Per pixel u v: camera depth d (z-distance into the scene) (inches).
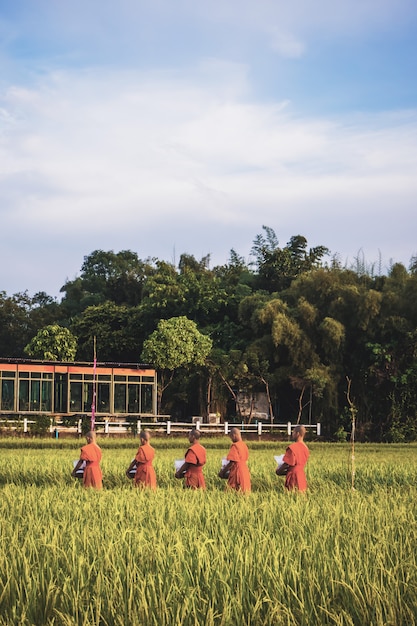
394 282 2319.1
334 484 772.0
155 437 1887.3
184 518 483.8
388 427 2166.6
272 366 2249.0
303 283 2358.5
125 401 2043.6
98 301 3206.2
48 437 1802.4
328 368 2181.3
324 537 406.9
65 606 307.1
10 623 293.0
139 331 2517.2
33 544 384.2
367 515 493.4
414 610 301.9
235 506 526.3
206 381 2247.8
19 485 757.3
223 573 340.5
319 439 2087.8
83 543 390.6
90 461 711.1
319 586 319.9
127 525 450.3
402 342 2180.1
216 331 2409.0
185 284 2529.5
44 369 1962.4
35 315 3105.3
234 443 699.4
